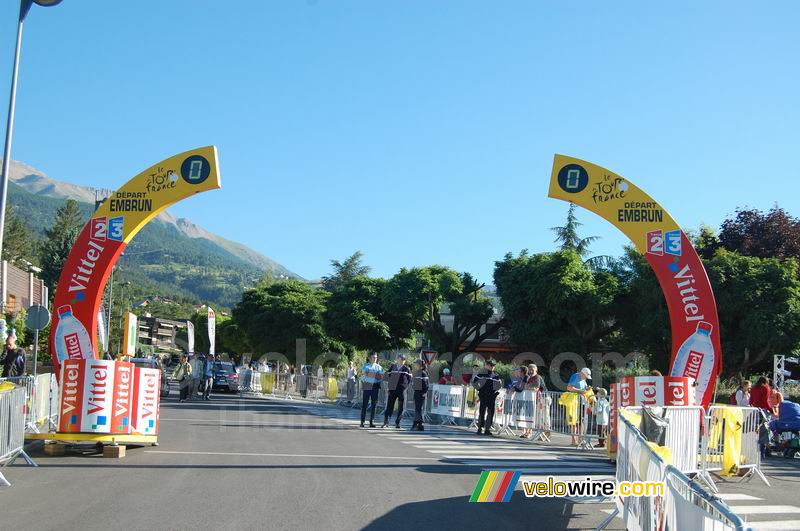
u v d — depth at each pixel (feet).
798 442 55.36
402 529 24.50
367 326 159.02
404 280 145.48
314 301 188.44
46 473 33.99
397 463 39.78
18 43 52.13
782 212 118.42
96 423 39.68
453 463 40.57
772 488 37.68
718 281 92.17
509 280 120.67
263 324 188.75
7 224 267.39
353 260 296.10
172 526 23.88
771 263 93.15
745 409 40.93
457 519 26.35
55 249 243.60
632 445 23.80
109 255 48.98
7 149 51.70
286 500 28.48
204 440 47.88
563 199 52.60
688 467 38.27
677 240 50.93
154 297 550.77
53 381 51.80
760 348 92.79
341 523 24.99
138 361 102.37
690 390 45.68
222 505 27.25
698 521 15.70
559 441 59.93
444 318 172.55
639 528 21.83
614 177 52.11
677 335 50.37
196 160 49.70
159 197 49.55
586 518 27.40
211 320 115.96
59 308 48.57
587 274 112.37
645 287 102.78
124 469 35.24
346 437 53.21
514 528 25.36
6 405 34.24
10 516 25.11
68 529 23.32
